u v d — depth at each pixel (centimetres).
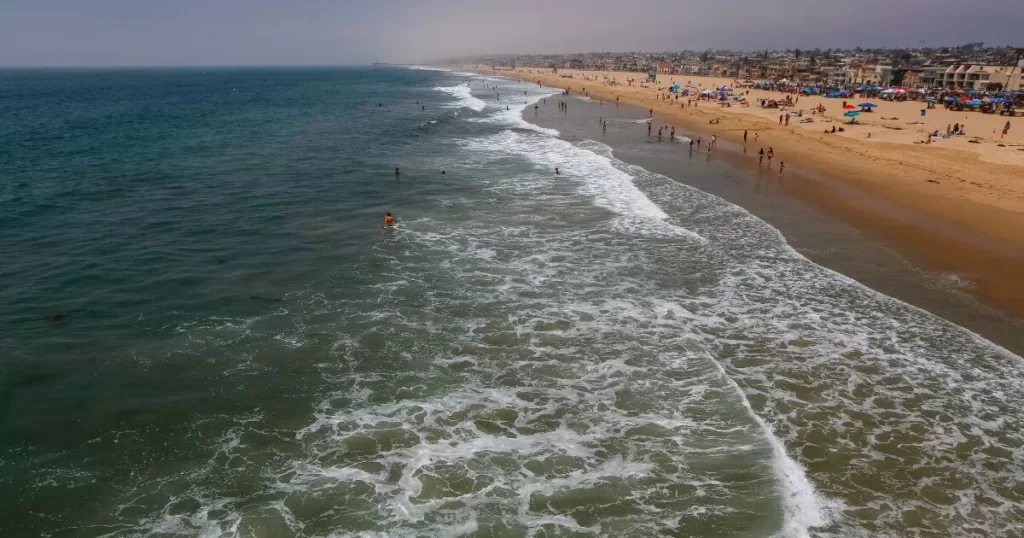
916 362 1445
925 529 962
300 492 1034
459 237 2353
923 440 1170
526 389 1341
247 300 1756
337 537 945
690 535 952
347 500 1018
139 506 1000
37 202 2747
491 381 1370
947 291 1839
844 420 1230
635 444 1162
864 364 1438
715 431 1197
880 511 997
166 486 1043
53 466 1080
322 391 1320
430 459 1117
